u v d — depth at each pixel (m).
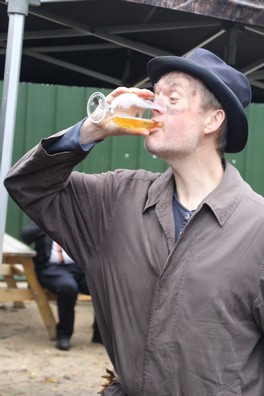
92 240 1.95
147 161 7.98
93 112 1.83
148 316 1.82
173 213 1.89
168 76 1.86
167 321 1.78
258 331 1.79
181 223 1.87
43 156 1.84
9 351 5.71
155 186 1.93
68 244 1.98
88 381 5.06
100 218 1.95
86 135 1.85
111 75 7.06
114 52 6.68
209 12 3.48
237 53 6.13
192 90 1.83
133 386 1.82
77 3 4.89
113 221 1.93
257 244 1.77
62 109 7.88
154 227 1.88
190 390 1.74
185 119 1.83
